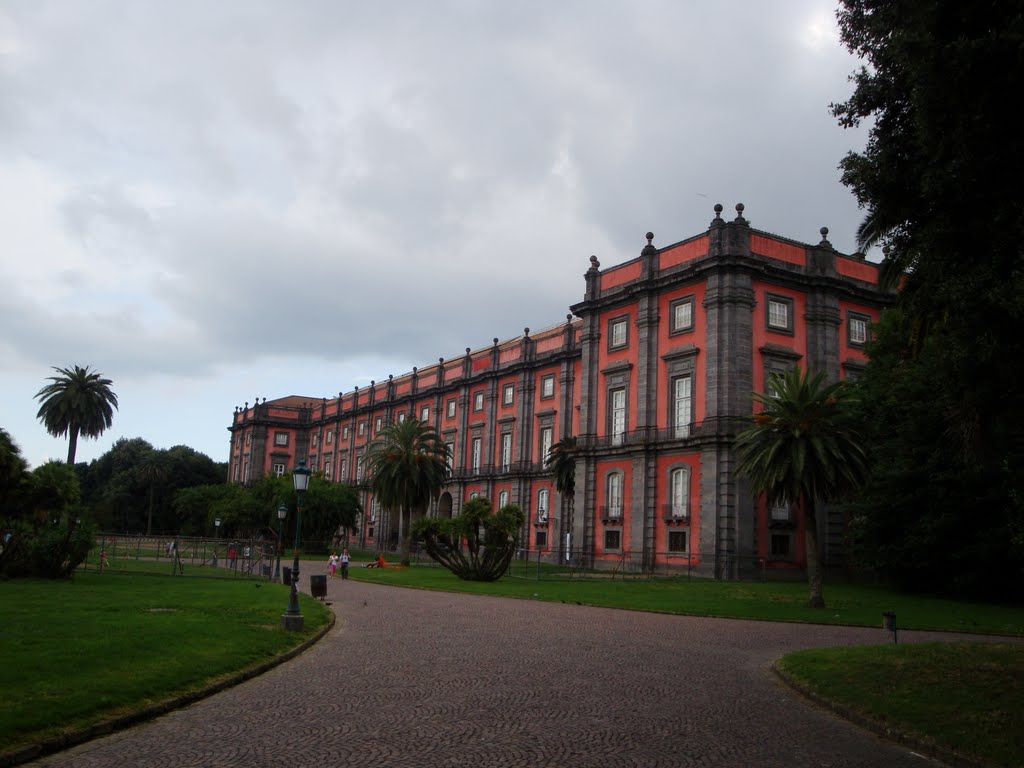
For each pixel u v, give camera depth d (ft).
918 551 112.27
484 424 234.17
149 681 37.73
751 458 102.78
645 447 153.17
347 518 242.78
